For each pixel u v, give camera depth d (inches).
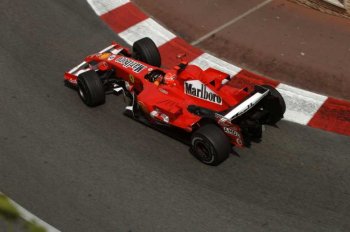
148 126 1251.2
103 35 1608.0
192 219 1017.5
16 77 1421.0
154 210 1036.5
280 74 1443.2
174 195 1067.9
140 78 1261.1
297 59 1499.8
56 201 1056.8
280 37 1596.9
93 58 1385.3
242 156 1158.3
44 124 1261.1
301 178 1104.2
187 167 1133.7
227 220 1013.2
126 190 1080.8
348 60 1496.1
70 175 1118.4
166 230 995.9
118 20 1679.4
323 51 1535.4
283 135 1220.5
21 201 1057.5
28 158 1162.6
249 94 1109.7
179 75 1188.5
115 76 1364.4
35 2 1763.0
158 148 1187.3
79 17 1690.5
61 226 1002.7
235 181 1095.6
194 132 1098.1
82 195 1070.4
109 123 1266.0
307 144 1195.9
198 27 1642.5
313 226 998.4
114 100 1339.8
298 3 1760.6
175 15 1699.1
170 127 1196.5
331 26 1651.1
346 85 1397.6
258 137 1148.5
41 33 1612.9
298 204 1043.3
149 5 1748.3
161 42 1577.3
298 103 1326.3
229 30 1627.7
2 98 1344.7
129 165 1142.3
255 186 1083.3
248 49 1542.8
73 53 1528.1
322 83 1407.5
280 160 1149.7
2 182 1101.1
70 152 1179.3
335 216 1018.7
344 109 1305.4
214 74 1178.0
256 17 1692.9
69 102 1332.4
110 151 1181.1
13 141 1209.4
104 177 1112.2
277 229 993.5
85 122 1268.5
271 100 1160.2
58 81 1408.7
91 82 1258.0
